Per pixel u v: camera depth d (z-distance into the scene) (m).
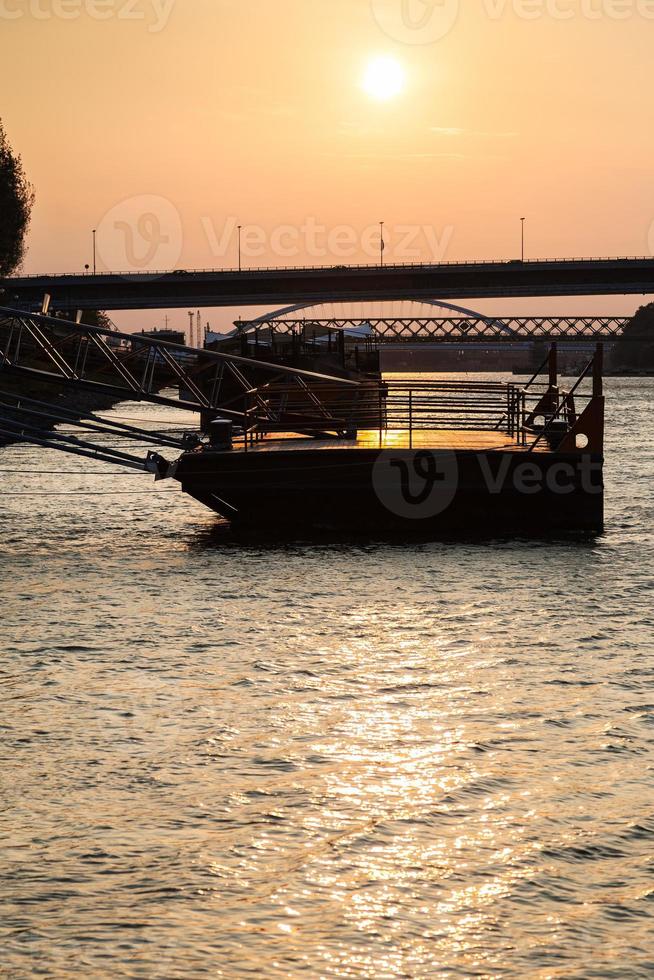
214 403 38.06
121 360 38.19
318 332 66.62
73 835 11.78
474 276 177.38
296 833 11.87
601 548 29.84
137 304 177.00
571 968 9.51
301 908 10.39
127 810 12.41
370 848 11.54
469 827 12.02
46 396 99.38
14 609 22.75
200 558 29.06
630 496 41.81
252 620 21.69
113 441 69.62
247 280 173.38
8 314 37.22
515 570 26.83
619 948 9.79
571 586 24.91
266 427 36.00
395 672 17.86
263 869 11.10
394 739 14.66
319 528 31.58
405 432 38.47
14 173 108.25
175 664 18.31
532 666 18.19
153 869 11.06
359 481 31.16
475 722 15.33
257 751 14.20
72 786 13.05
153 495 43.78
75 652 19.08
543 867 11.15
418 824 12.09
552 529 31.52
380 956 9.64
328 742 14.55
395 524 31.52
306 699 16.39
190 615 22.17
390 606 22.94
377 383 36.25
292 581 25.75
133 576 26.61
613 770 13.52
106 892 10.62
